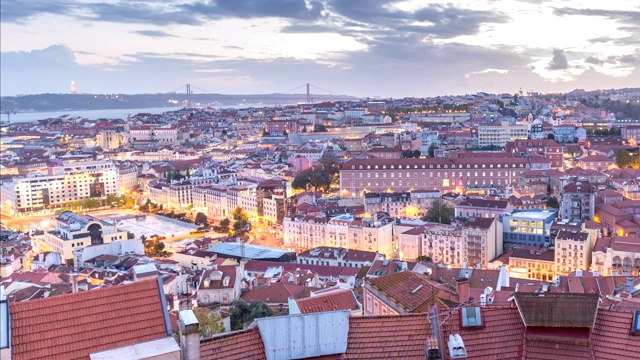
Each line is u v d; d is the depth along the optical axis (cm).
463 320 6669
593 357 6256
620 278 17162
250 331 6606
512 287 17475
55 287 19688
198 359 5959
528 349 6475
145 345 5919
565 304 6556
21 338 5662
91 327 5916
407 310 9400
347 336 6700
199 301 18838
